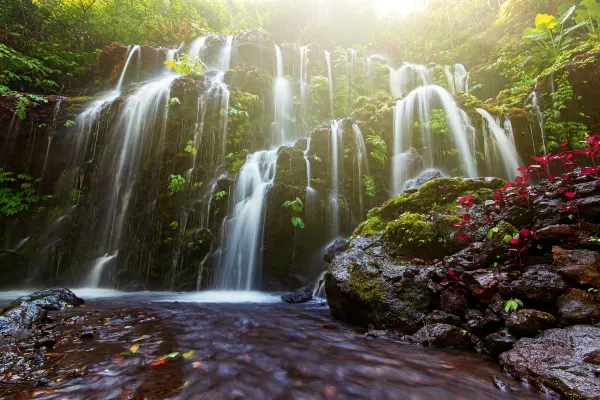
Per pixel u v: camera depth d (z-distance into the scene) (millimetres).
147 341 3268
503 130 9734
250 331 3732
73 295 5570
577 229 3229
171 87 9898
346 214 8320
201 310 5062
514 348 2650
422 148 9797
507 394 2160
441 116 10086
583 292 2830
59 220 9492
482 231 3980
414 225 4629
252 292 7637
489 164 9375
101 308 5172
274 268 7875
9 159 10391
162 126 9453
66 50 15688
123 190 9453
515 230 3584
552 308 2910
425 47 19438
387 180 9234
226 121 9844
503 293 3141
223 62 14414
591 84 9289
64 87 14328
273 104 11883
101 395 2084
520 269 3314
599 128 9070
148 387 2213
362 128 9492
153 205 8820
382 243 5004
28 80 12922
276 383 2311
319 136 8797
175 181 8461
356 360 2779
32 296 5043
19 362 2641
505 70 13188
